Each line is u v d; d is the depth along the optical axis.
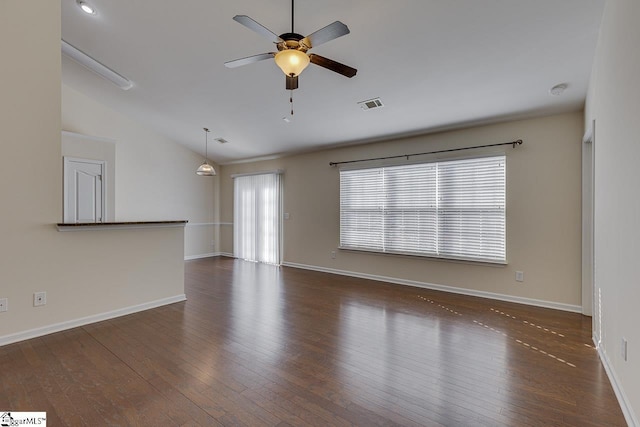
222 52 3.69
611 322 2.30
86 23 3.51
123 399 2.04
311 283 5.27
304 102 4.47
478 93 3.69
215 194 8.33
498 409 1.96
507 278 4.23
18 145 2.91
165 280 4.08
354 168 5.75
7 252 2.87
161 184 7.13
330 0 2.69
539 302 4.01
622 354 2.01
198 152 7.73
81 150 5.37
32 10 2.96
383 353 2.72
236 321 3.48
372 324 3.40
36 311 3.03
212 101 4.95
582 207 3.69
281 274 6.00
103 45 3.84
